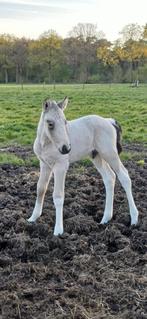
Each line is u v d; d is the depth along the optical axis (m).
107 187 6.30
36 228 5.85
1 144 12.02
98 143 6.06
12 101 25.95
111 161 6.10
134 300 4.19
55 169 5.68
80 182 8.13
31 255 5.19
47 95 31.86
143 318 3.93
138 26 64.12
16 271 4.75
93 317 3.90
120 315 3.96
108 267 4.85
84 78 71.31
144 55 61.28
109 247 5.52
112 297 4.25
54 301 4.15
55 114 5.32
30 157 10.23
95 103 24.25
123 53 62.50
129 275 4.61
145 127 15.19
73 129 5.85
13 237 5.57
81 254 5.18
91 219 6.23
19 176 8.57
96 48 73.62
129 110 20.39
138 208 6.73
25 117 17.44
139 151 11.39
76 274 4.67
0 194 7.34
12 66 71.81
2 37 77.06
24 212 6.59
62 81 73.31
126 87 49.06
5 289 4.39
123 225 6.08
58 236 5.64
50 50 63.00
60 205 5.75
